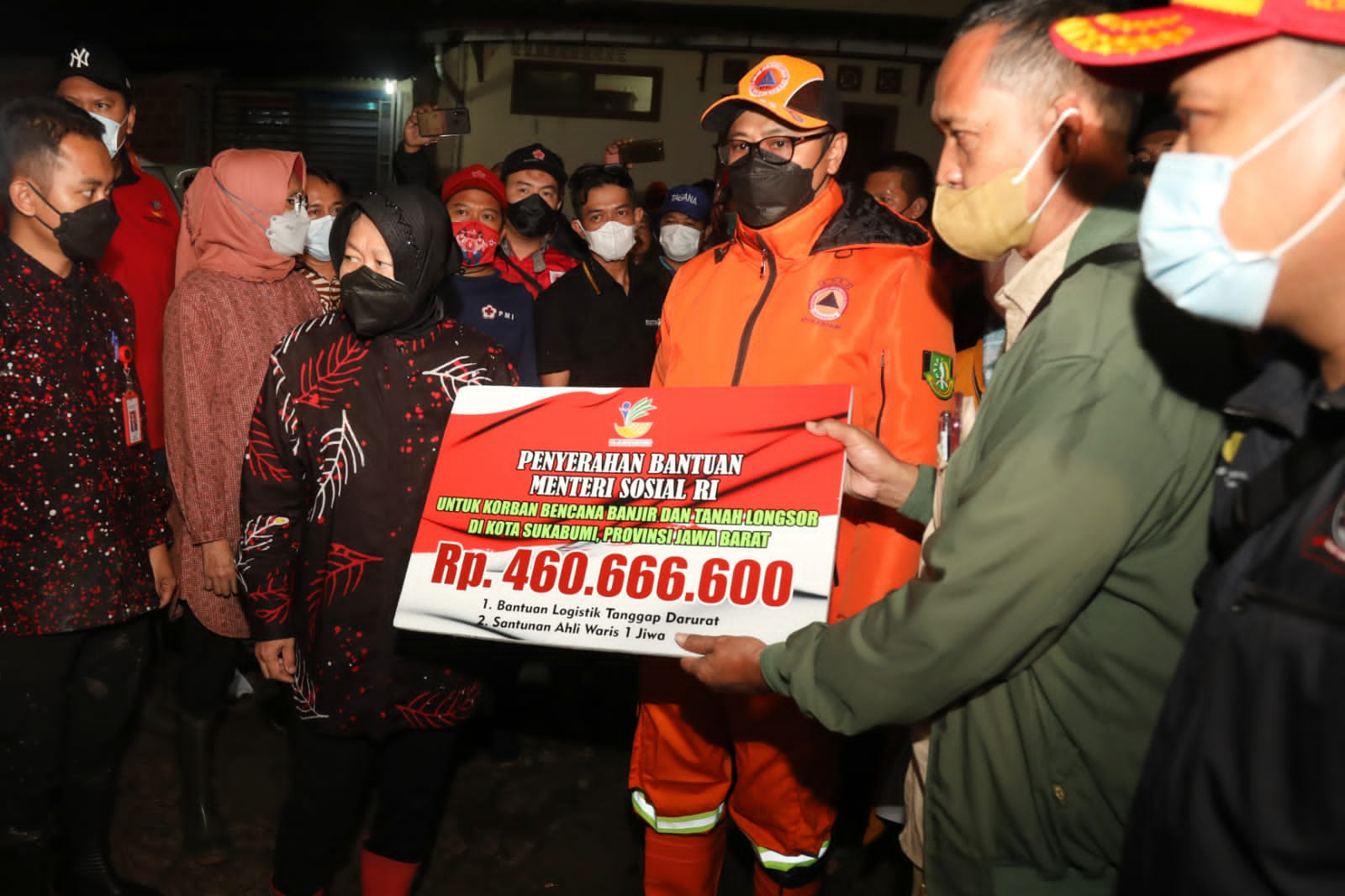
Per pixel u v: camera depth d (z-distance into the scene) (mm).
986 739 1371
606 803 3352
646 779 2438
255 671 4082
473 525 1878
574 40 9141
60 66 3412
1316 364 1024
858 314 2152
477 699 2295
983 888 1417
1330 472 931
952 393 2180
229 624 2760
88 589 2258
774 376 2203
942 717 1441
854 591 2119
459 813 3223
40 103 2170
